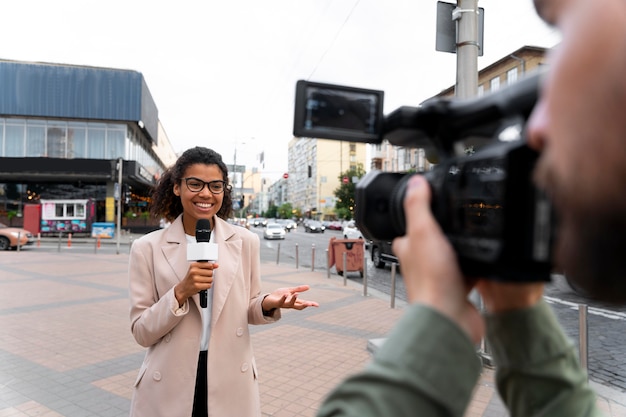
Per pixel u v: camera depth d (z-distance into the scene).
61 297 8.06
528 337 0.59
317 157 93.44
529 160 0.43
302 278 11.09
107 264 13.56
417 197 0.54
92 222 26.73
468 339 0.47
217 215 2.17
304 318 6.59
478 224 0.49
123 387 3.92
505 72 20.92
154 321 1.67
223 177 1.99
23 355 4.76
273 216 125.12
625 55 0.31
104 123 29.23
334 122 0.65
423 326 0.46
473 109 0.60
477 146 0.67
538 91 0.50
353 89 0.66
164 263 1.86
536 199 0.41
